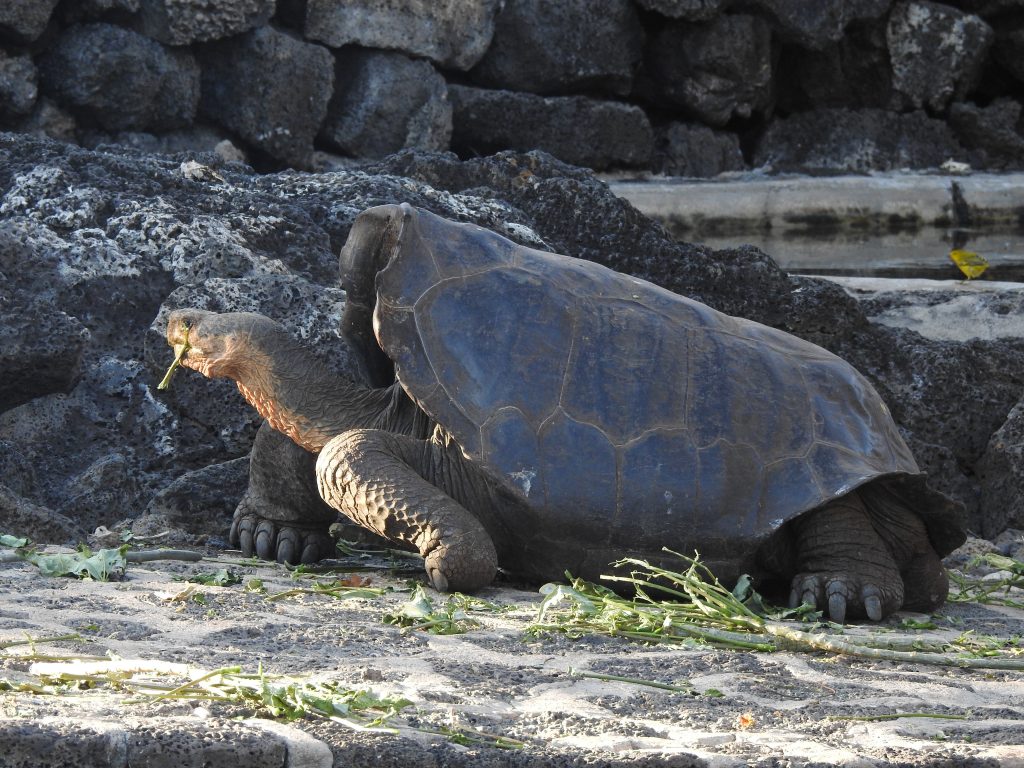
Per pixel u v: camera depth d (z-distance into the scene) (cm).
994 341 3338
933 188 7119
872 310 3544
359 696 1240
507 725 1252
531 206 3294
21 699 1181
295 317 2688
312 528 2289
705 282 3219
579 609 1786
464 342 1995
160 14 5562
